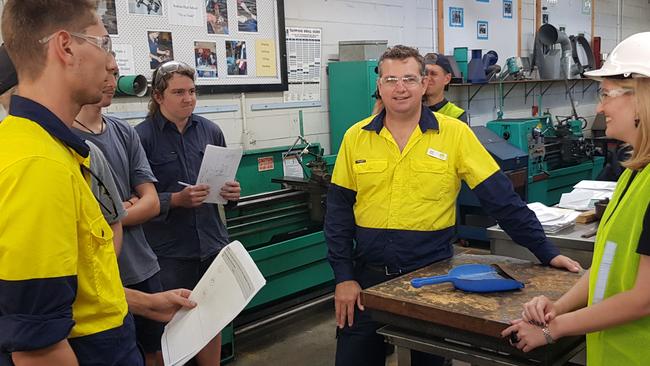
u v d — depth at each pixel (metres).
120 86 2.93
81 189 1.04
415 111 1.91
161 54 3.29
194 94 2.43
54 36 0.99
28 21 0.98
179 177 2.42
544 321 1.30
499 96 5.88
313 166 3.37
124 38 3.12
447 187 1.93
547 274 1.72
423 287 1.64
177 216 2.37
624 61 1.19
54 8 0.99
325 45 4.24
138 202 1.98
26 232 0.91
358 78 4.02
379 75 1.95
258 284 1.32
